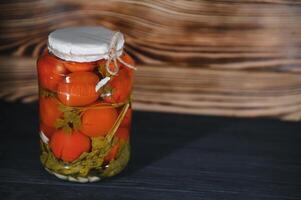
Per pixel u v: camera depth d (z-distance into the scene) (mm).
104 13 1013
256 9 999
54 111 872
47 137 897
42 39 1031
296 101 1053
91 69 850
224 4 998
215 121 1058
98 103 860
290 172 943
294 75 1036
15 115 1045
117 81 863
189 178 922
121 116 886
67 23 1021
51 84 860
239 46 1021
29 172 919
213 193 895
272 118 1067
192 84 1049
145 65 1040
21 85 1061
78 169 885
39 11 1016
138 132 1018
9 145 975
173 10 1005
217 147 992
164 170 936
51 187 893
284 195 896
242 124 1054
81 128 865
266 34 1013
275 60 1028
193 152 978
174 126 1038
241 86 1047
